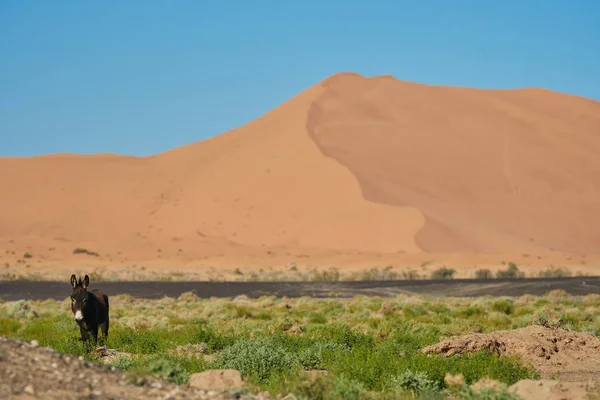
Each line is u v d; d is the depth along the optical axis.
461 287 70.69
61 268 106.44
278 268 111.06
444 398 13.50
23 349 11.66
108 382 11.10
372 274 95.56
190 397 10.95
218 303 44.12
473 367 16.20
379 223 128.38
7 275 91.44
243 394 12.22
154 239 142.00
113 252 127.94
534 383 13.83
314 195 141.50
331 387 13.30
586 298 50.84
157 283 82.56
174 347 21.55
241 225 141.12
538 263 114.31
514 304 46.41
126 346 21.27
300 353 18.34
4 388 10.02
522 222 144.50
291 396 12.86
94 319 18.88
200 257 123.94
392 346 19.12
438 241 123.06
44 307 43.56
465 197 148.00
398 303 43.62
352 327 28.33
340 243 126.50
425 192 145.62
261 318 36.44
